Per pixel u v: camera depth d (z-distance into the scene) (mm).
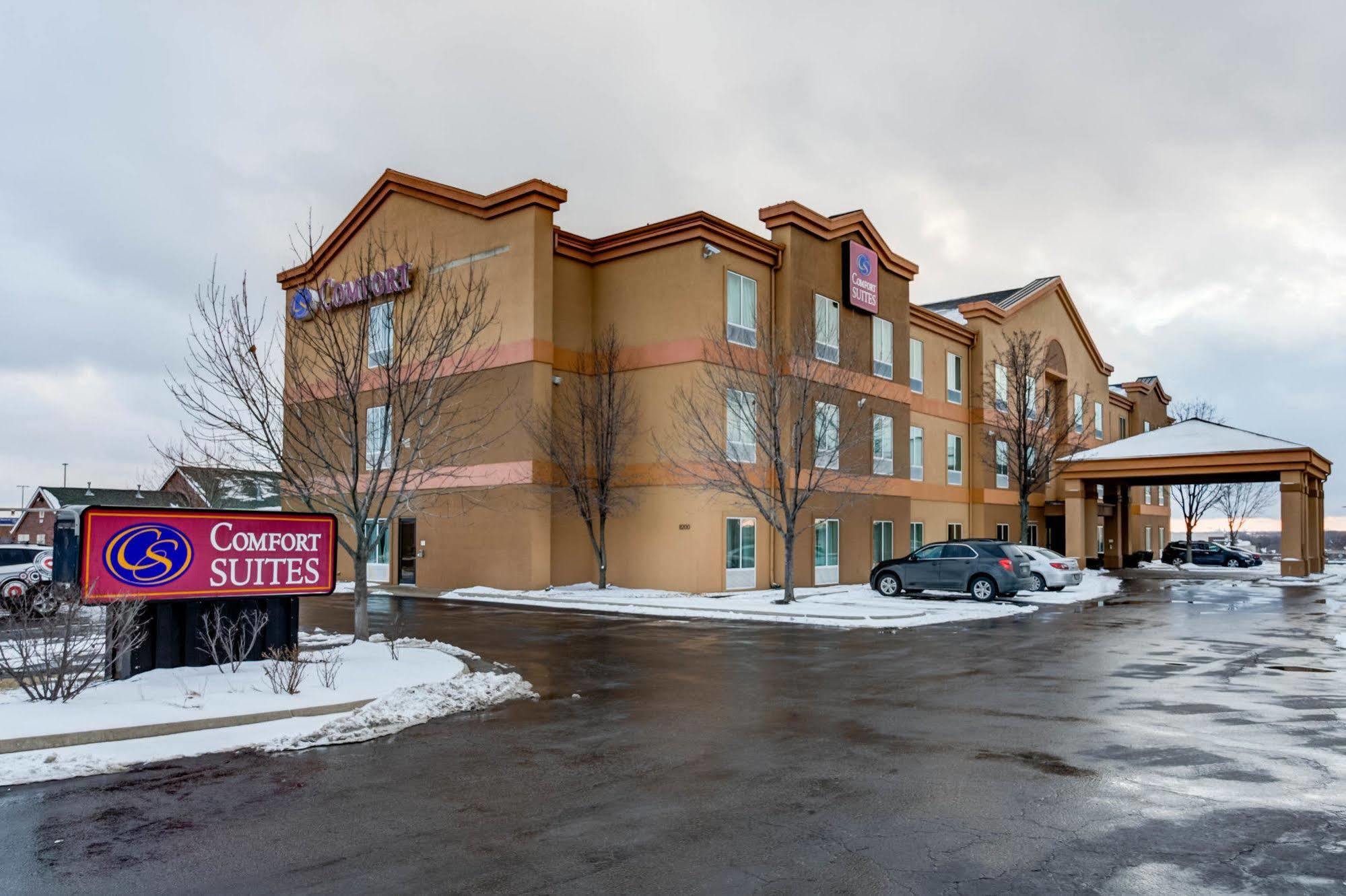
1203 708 10508
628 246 29594
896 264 35188
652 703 10992
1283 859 5758
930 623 20391
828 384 28438
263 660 12688
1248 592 30453
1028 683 12406
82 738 8664
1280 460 37938
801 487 29547
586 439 29531
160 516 11867
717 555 27734
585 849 6000
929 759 8273
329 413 22344
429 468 19812
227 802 7031
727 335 28250
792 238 29875
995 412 42000
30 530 62125
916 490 37344
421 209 31016
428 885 5418
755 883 5426
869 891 5305
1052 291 48156
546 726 9742
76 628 11758
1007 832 6277
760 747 8750
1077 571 30094
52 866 5730
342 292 21391
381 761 8281
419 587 30875
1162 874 5516
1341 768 7844
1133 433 60469
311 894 5289
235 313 15891
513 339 28500
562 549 29609
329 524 13453
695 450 26562
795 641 17172
